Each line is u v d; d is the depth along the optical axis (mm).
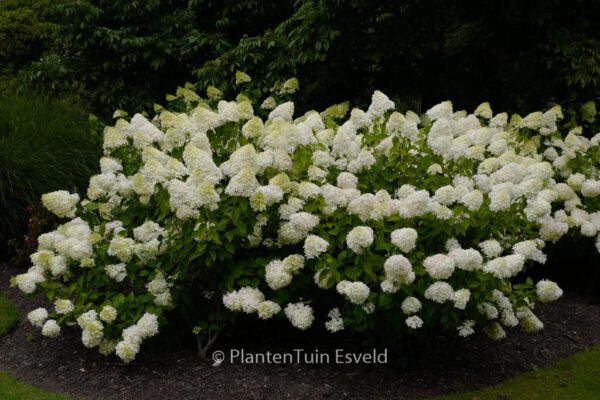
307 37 7074
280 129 4086
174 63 8500
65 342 4531
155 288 4020
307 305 4039
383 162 4285
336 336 4520
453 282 3678
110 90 8195
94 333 3848
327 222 3902
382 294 3619
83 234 4211
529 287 4043
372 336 4148
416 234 3527
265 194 3686
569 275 5883
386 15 7562
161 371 4086
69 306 4031
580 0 6723
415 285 3672
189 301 4105
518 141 5469
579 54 6691
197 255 3688
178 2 9055
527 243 3904
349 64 7664
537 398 3846
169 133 4266
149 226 4012
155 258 4137
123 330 3861
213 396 3789
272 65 7336
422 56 7410
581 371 4184
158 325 4031
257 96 5914
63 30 8109
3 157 5926
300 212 3779
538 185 4035
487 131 4762
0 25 9422
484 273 3723
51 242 4402
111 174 4160
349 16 7254
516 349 4500
